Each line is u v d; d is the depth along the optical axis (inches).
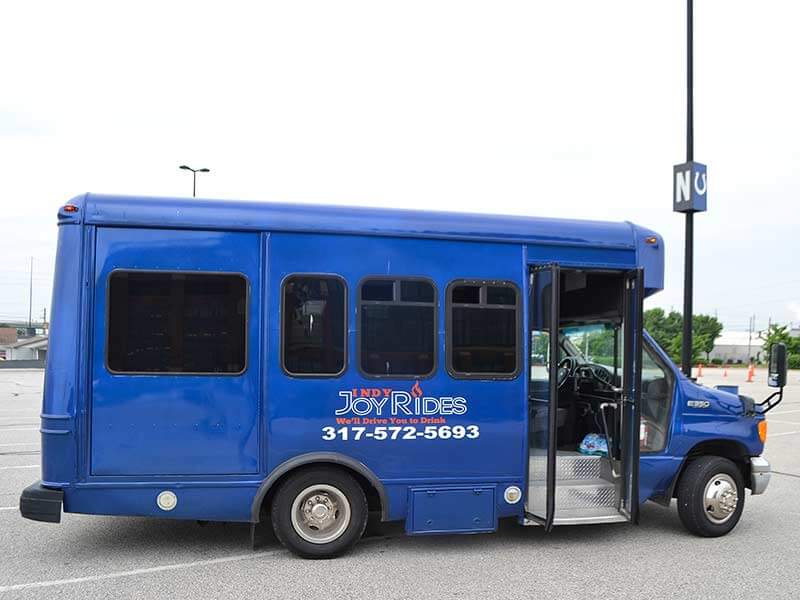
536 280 230.8
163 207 205.9
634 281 234.7
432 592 187.3
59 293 199.5
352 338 214.1
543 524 220.4
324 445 211.3
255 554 217.8
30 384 1139.9
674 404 245.4
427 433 217.8
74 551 220.1
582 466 244.7
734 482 246.4
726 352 3442.4
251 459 207.2
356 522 214.5
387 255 218.5
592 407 261.0
